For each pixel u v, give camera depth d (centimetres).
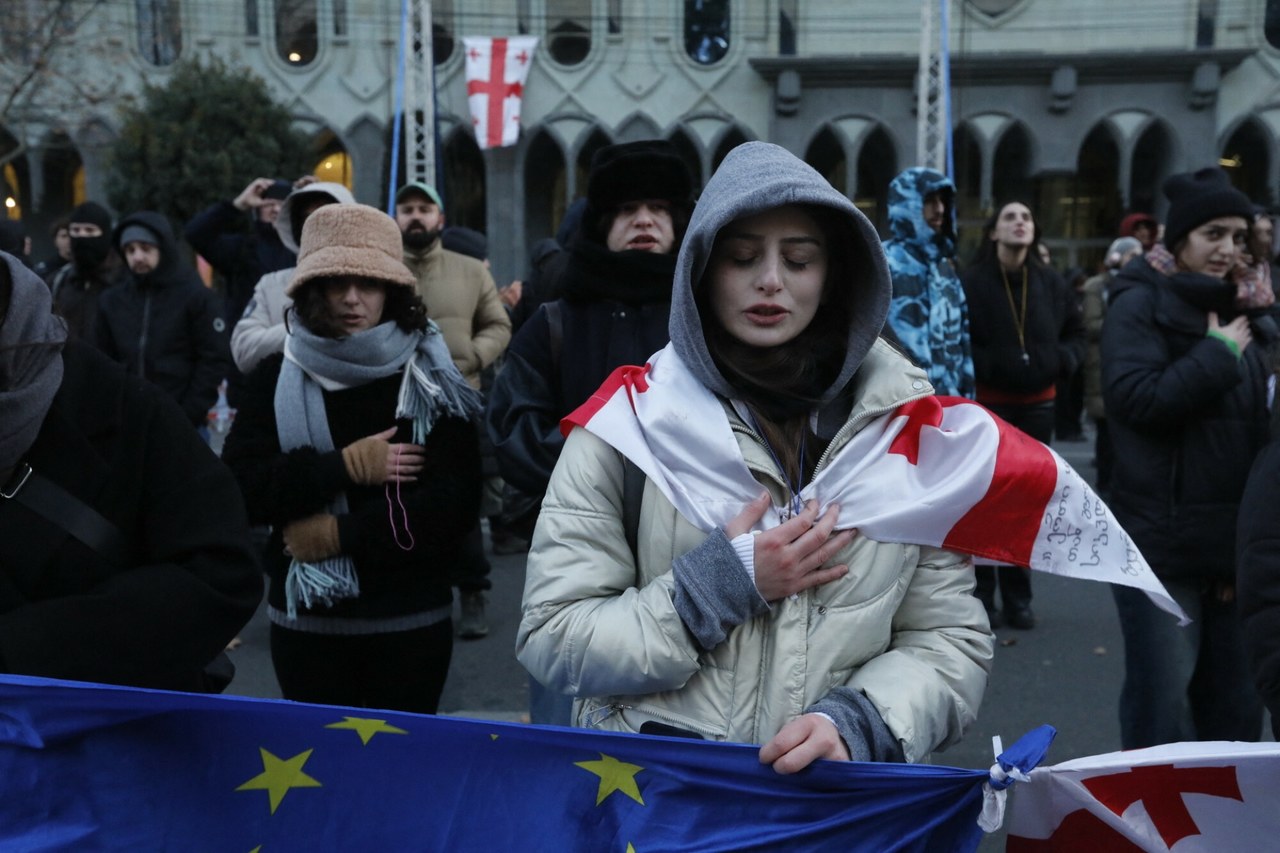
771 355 161
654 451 159
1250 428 288
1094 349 833
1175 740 291
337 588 267
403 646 278
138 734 154
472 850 154
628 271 269
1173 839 151
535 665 161
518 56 2300
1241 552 174
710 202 156
